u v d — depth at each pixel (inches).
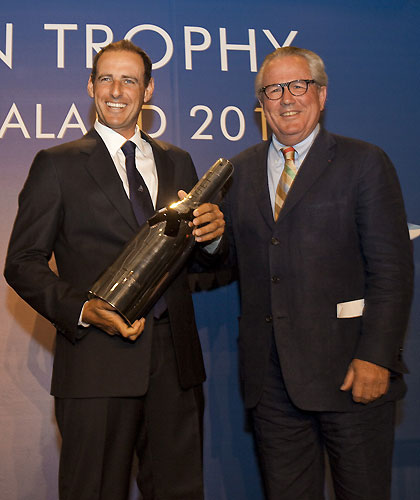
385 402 63.0
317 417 66.1
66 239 62.0
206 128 93.6
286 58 69.3
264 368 65.9
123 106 67.3
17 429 84.5
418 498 88.7
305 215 64.6
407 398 90.3
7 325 86.0
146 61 70.8
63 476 58.5
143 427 66.9
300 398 62.0
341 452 63.0
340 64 97.3
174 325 62.6
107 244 61.4
